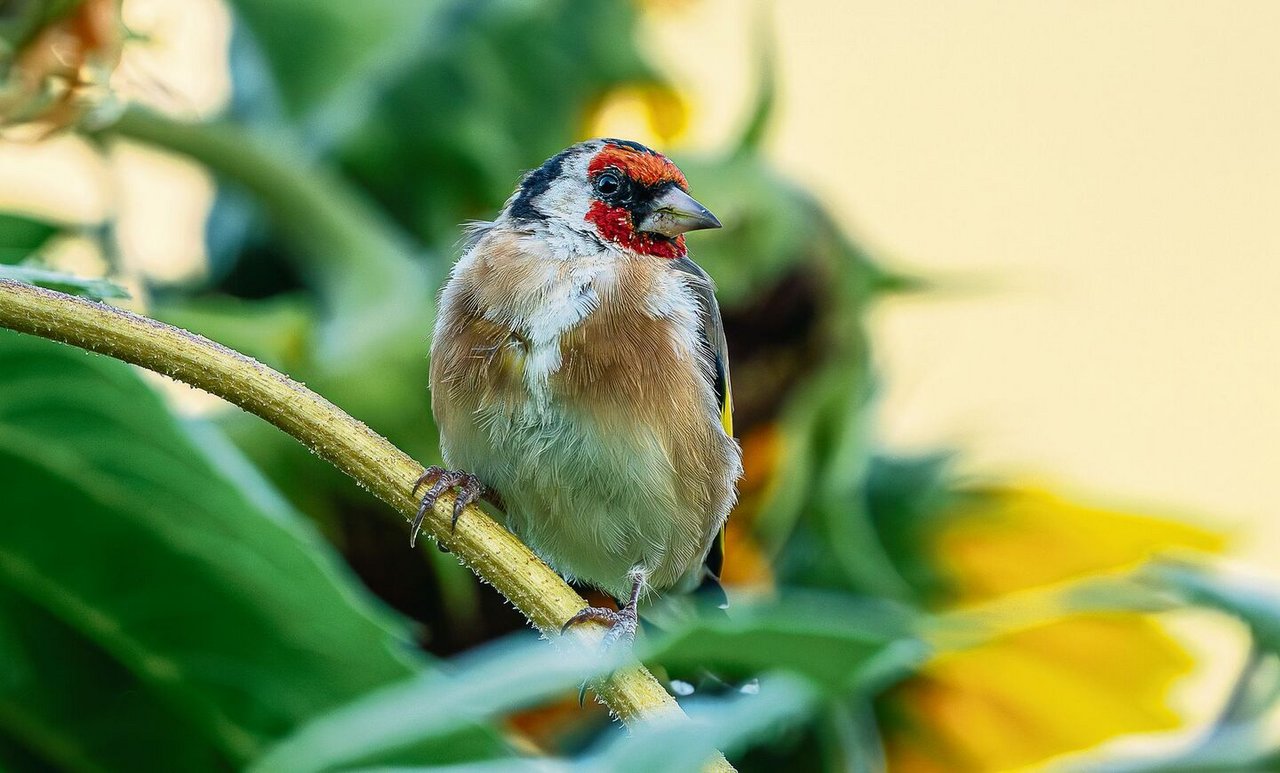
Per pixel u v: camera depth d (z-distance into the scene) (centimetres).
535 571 349
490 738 340
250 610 350
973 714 360
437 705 262
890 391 362
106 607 350
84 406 350
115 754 351
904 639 246
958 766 360
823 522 361
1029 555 362
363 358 359
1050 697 359
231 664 350
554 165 362
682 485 361
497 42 362
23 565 351
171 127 360
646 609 364
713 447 361
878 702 360
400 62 362
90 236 360
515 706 260
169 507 350
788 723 274
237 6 362
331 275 361
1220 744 353
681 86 363
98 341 348
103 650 351
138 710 351
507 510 362
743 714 256
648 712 346
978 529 362
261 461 358
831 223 362
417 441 359
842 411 361
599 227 362
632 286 361
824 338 361
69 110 355
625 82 363
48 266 354
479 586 358
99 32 355
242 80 363
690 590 363
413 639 357
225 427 358
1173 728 359
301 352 359
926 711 360
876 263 362
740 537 362
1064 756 359
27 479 350
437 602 358
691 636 241
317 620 350
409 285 360
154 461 350
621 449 360
